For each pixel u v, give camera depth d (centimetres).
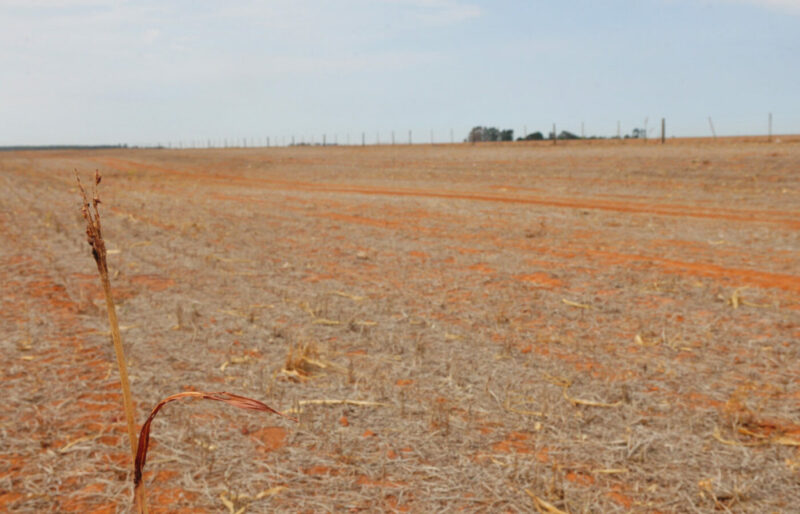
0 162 5566
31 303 745
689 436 402
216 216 1622
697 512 318
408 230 1382
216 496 335
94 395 468
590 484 347
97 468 363
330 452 382
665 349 572
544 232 1335
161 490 342
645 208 1788
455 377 504
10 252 1081
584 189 2366
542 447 389
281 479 352
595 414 438
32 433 407
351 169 3753
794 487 340
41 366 529
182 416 429
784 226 1371
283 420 425
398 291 810
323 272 937
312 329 644
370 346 590
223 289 822
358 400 460
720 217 1558
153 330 636
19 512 320
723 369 519
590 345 587
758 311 688
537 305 735
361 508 325
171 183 3231
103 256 155
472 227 1420
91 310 706
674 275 878
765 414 430
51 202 1991
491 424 423
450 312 709
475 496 335
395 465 368
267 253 1093
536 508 324
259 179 3566
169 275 907
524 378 505
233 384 490
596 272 914
